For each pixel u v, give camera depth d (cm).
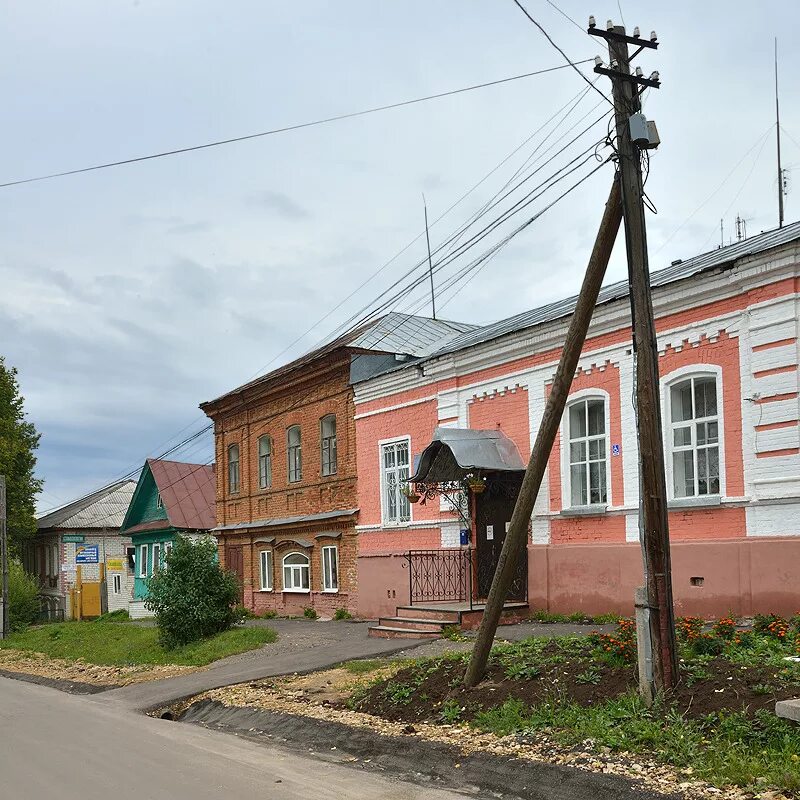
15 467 4941
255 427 3094
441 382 2139
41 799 783
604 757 802
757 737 774
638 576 1623
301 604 2758
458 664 1180
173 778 855
